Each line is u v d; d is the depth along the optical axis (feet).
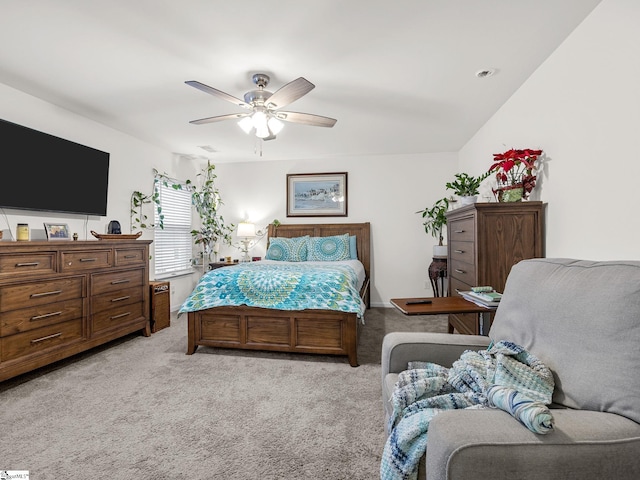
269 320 9.68
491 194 11.62
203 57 7.50
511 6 5.93
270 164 17.95
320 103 10.23
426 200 16.52
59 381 7.92
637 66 5.21
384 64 7.88
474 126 12.43
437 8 5.95
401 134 13.38
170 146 14.90
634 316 2.93
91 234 11.46
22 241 7.85
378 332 12.26
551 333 3.66
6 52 7.30
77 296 9.09
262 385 7.72
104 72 8.18
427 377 4.17
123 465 4.97
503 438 2.46
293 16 6.14
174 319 14.16
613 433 2.53
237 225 18.24
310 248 15.88
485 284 8.16
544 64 7.89
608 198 5.92
